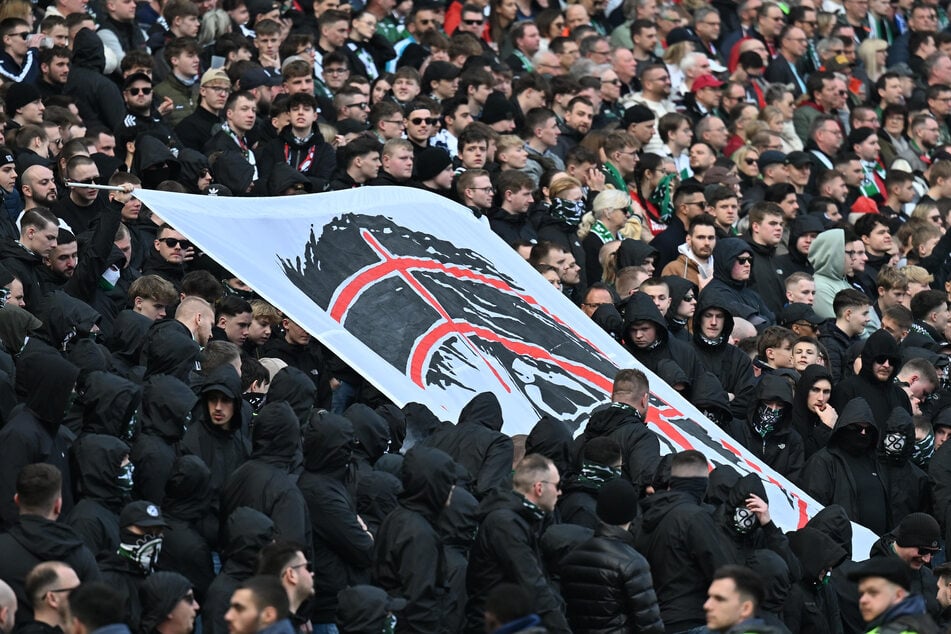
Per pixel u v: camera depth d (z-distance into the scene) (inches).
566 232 1568.7
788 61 2298.2
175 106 1673.2
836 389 1450.5
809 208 1872.5
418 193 1465.3
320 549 986.1
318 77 1851.6
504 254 1459.2
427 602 949.2
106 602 769.6
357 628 920.3
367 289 1326.3
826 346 1561.3
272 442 971.9
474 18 2097.7
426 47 1988.2
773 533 1064.8
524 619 767.7
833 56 2331.4
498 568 944.9
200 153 1483.8
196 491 975.0
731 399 1411.2
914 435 1328.7
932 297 1647.4
